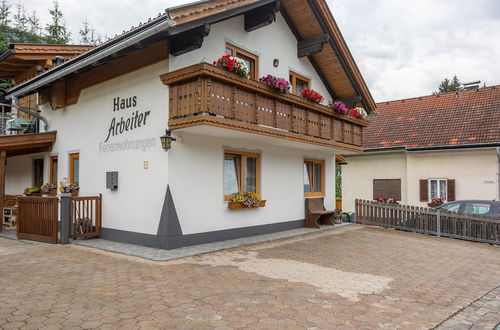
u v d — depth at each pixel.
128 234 9.05
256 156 10.83
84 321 4.30
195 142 8.86
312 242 9.90
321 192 13.88
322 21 11.80
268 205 11.12
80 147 10.77
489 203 11.81
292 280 6.21
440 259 8.48
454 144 16.34
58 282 5.80
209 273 6.47
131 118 9.22
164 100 8.44
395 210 13.27
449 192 16.41
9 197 13.35
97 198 9.79
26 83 11.20
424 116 19.64
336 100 14.48
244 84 8.24
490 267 7.91
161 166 8.38
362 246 9.61
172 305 4.87
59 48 13.80
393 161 18.33
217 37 9.52
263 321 4.44
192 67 7.44
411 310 5.03
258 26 10.16
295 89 12.41
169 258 7.39
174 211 8.33
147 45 8.34
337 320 4.55
